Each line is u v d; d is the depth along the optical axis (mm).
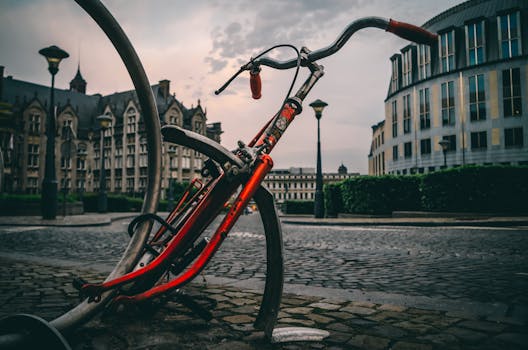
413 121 41031
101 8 1479
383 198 17547
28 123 54688
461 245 7168
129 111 59438
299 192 133750
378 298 2992
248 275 4234
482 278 4051
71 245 7215
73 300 2906
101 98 68312
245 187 1625
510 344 1981
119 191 59406
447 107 38219
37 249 6590
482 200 15141
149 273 1590
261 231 11055
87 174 62781
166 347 1869
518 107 34656
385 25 1860
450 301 2895
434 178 16281
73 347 1835
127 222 16031
